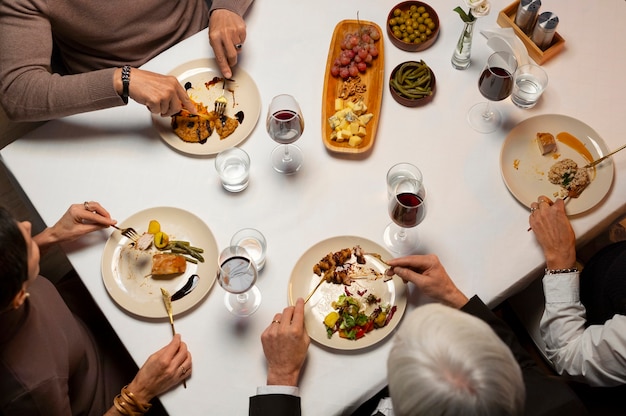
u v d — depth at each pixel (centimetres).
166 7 188
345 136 159
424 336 95
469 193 155
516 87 161
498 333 135
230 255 138
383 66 168
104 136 164
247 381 136
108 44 185
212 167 161
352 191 156
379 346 138
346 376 135
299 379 135
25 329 122
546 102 166
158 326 142
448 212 153
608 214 151
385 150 161
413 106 167
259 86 170
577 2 178
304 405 133
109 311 144
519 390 93
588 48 172
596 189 154
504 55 152
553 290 145
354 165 160
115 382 163
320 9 181
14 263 103
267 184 157
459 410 90
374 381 135
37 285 139
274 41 176
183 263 146
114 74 157
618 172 155
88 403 155
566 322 143
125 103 161
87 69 196
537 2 164
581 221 151
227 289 131
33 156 162
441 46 175
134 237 149
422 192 144
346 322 138
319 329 139
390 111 167
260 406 128
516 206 154
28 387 122
